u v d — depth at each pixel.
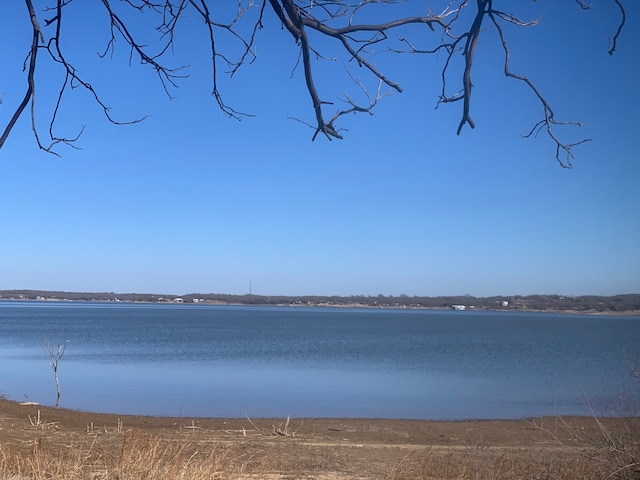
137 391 29.08
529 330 116.69
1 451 8.38
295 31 3.63
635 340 83.06
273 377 36.19
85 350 56.25
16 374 36.00
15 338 71.94
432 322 158.38
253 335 85.06
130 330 95.00
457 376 38.03
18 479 7.54
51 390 28.89
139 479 7.69
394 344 70.12
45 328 97.62
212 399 26.84
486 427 19.23
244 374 37.66
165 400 26.25
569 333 105.19
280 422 19.56
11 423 15.15
